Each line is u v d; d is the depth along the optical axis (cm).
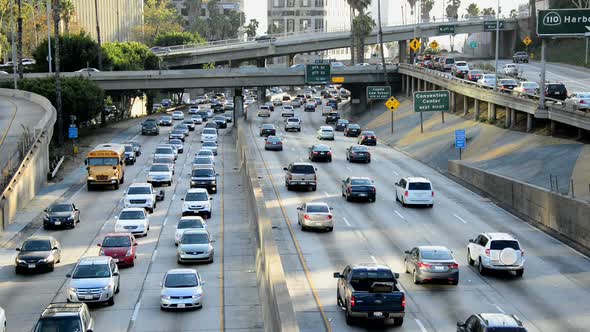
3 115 12025
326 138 13662
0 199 6869
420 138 12756
